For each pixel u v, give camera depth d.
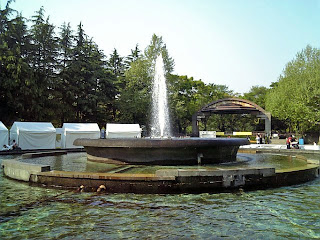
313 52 29.16
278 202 6.14
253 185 7.20
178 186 6.67
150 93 37.78
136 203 5.91
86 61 36.94
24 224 4.77
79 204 5.84
